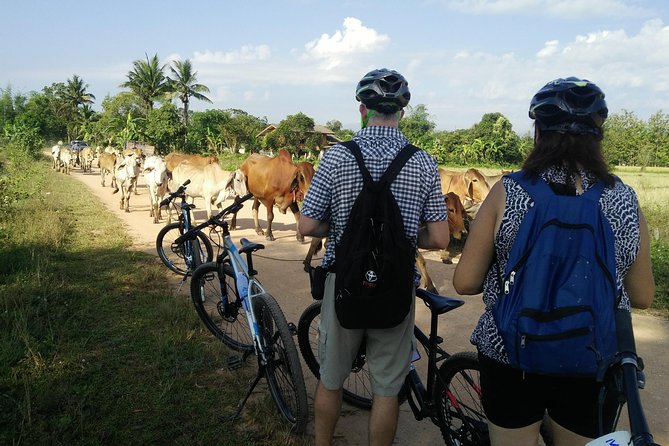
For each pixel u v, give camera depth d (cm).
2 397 354
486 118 6316
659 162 4884
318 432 278
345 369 268
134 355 435
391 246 230
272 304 340
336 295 239
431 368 298
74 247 825
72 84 7525
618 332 167
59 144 2934
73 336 466
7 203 973
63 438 317
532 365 168
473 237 194
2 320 477
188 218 642
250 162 1009
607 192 178
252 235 1037
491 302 192
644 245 183
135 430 333
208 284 556
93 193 1686
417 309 602
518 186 183
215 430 337
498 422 194
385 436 264
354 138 254
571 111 178
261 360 351
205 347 454
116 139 4422
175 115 4688
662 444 340
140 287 620
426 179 245
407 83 251
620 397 154
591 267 167
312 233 257
